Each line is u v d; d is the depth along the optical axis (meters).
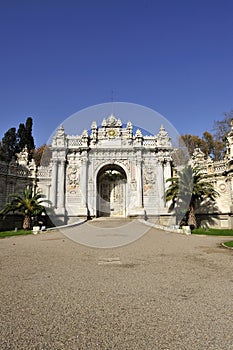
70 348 3.90
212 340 4.11
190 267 9.67
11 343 4.07
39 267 9.75
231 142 37.69
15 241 20.31
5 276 8.38
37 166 46.78
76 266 9.88
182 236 23.16
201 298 6.12
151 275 8.40
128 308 5.51
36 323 4.80
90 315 5.15
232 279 7.88
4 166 41.25
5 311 5.38
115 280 7.77
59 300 6.02
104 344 4.01
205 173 39.66
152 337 4.23
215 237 22.77
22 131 66.69
